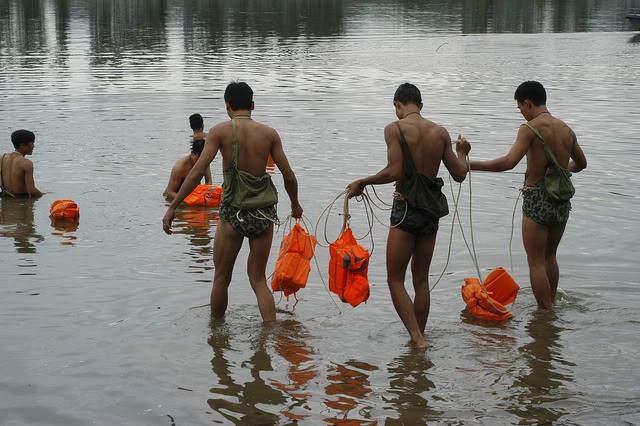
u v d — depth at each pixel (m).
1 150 12.56
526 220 6.55
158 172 11.56
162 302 6.66
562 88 19.53
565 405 4.86
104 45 30.75
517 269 7.55
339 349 5.77
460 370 5.40
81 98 17.95
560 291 6.92
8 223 9.12
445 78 21.66
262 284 6.39
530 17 47.47
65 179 11.16
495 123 14.80
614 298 6.77
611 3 59.88
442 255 7.92
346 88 19.67
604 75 22.20
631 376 5.27
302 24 41.34
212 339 5.92
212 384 5.17
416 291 6.05
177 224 9.12
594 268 7.50
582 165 6.80
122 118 15.57
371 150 12.61
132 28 38.50
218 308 6.32
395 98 6.10
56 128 14.58
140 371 5.35
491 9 53.28
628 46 30.84
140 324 6.18
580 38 34.69
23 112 16.12
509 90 19.27
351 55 27.48
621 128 14.31
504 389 5.10
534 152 6.53
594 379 5.23
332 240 8.42
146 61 25.55
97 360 5.52
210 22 42.16
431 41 32.91
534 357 5.61
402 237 5.88
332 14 48.03
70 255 7.93
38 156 12.47
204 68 23.69
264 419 4.70
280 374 5.33
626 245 8.15
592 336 5.99
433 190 5.92
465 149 6.14
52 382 5.18
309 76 21.95
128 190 10.62
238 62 25.36
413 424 4.64
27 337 5.90
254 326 6.19
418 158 5.86
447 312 6.54
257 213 6.24
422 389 5.11
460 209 9.55
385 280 7.26
